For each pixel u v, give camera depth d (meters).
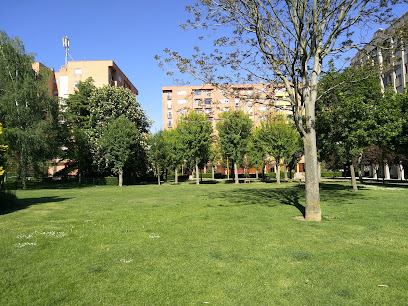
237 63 10.85
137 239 7.55
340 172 59.97
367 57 11.07
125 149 39.09
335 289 4.34
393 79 40.66
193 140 38.72
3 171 13.86
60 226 9.48
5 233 8.44
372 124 19.05
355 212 11.34
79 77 61.62
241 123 37.94
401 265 5.32
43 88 33.56
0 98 30.58
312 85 10.34
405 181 34.53
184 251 6.37
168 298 4.12
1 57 31.52
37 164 32.53
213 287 4.47
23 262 5.73
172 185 39.66
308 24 9.76
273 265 5.38
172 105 80.94
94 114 43.22
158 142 42.94
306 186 10.12
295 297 4.11
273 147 36.56
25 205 15.73
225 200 16.97
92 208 14.21
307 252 6.13
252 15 10.52
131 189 30.73
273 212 11.79
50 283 4.68
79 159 40.53
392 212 11.17
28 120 31.44
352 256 5.86
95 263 5.64
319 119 20.61
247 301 4.00
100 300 4.08
